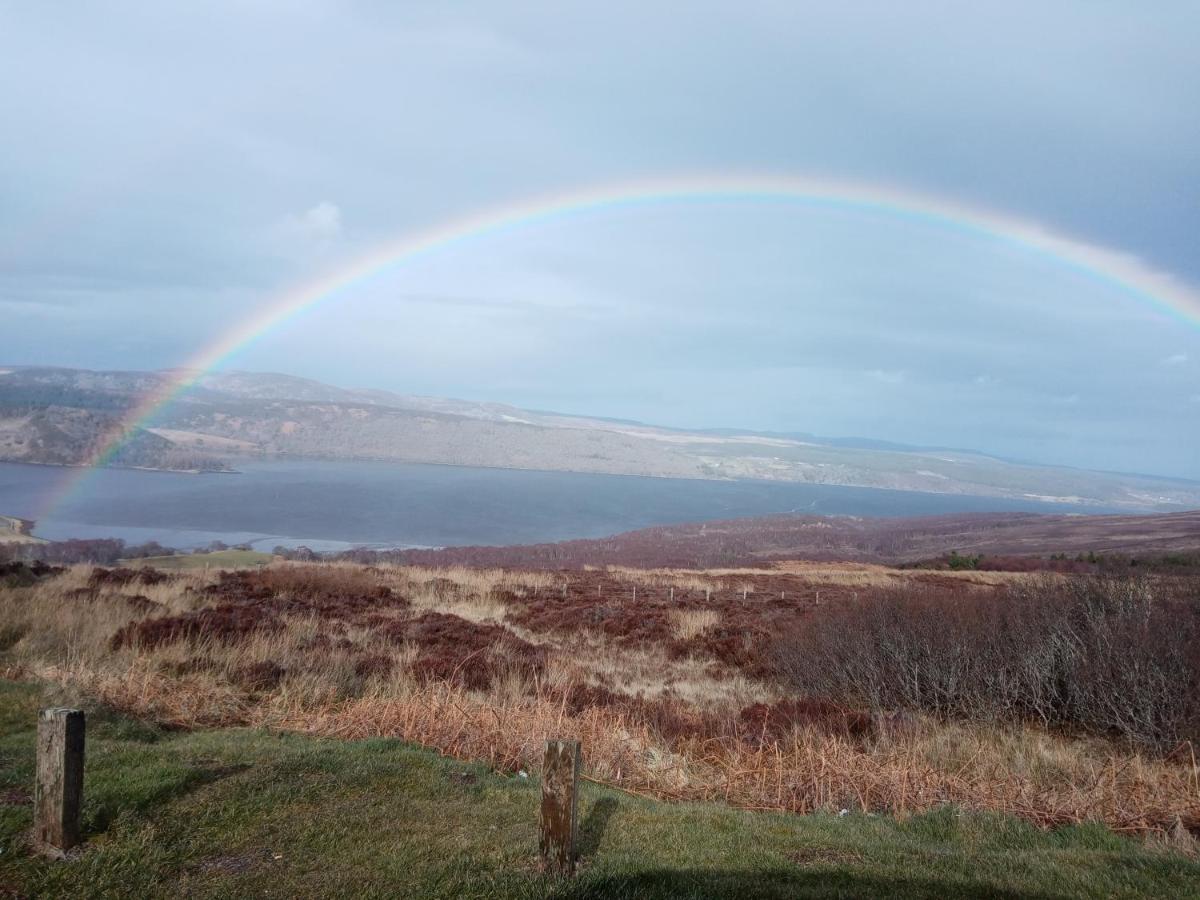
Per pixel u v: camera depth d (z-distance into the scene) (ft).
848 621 42.86
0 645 39.24
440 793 21.49
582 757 27.02
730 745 30.42
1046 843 21.36
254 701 32.99
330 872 16.19
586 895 15.60
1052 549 197.77
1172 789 25.21
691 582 105.09
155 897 14.80
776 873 17.31
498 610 71.31
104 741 24.50
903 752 29.14
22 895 14.43
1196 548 165.58
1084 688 35.76
